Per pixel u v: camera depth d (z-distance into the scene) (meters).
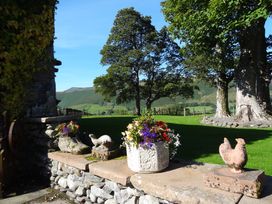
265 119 16.84
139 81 43.81
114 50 44.59
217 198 3.41
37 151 6.95
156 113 39.28
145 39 44.19
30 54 7.45
